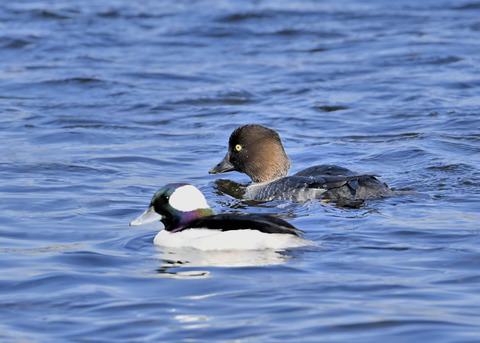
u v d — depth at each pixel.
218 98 21.95
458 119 19.19
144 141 18.14
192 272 9.59
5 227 11.86
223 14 32.72
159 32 30.20
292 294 8.73
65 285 9.27
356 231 11.15
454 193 13.51
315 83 23.25
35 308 8.59
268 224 10.45
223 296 8.76
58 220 12.27
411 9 33.50
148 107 21.19
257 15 32.53
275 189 13.62
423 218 11.80
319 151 17.02
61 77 23.95
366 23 31.14
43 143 17.84
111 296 8.90
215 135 18.56
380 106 20.83
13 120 19.89
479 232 10.95
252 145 15.10
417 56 25.81
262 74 24.48
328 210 12.47
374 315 8.09
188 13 33.22
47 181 14.75
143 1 35.56
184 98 21.94
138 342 7.69
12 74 24.56
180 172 15.82
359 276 9.26
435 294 8.65
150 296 8.87
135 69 25.14
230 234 10.44
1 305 8.68
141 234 11.44
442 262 9.72
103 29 30.55
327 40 28.77
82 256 10.40
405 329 7.75
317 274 9.35
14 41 28.31
